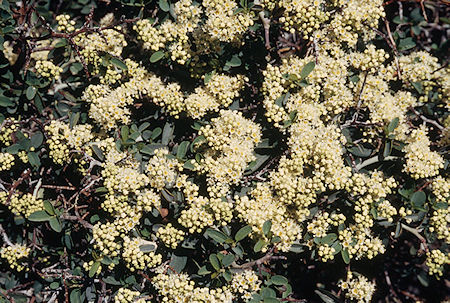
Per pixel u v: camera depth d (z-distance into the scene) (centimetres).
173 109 67
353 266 73
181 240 66
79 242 71
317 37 66
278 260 70
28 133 70
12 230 71
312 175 66
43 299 71
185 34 66
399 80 69
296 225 66
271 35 69
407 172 66
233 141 65
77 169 67
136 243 65
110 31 67
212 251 67
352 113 68
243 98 69
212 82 67
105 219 67
